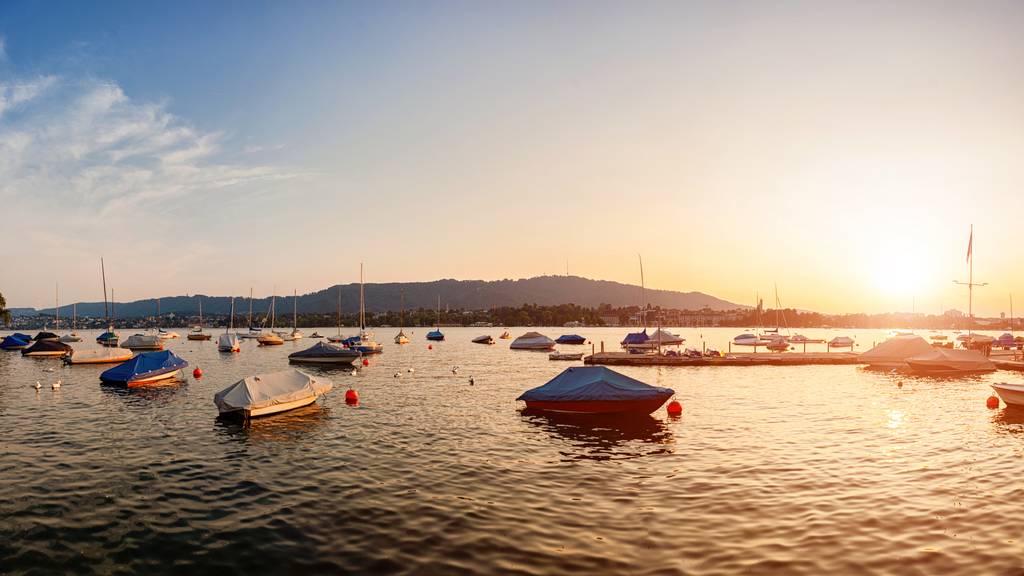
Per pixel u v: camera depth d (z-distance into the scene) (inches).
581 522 609.0
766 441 987.3
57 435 1053.2
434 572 499.8
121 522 623.8
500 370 2346.2
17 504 681.0
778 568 499.2
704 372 2213.3
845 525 594.9
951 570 494.9
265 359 3093.0
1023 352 2625.5
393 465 841.5
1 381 1929.1
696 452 912.9
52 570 518.0
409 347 4483.3
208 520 627.2
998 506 651.5
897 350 2429.9
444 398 1498.5
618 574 490.9
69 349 3179.1
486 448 944.9
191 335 5792.3
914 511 635.5
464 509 651.5
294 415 1239.5
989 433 1051.9
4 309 4106.8
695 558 520.1
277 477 783.1
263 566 519.5
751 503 663.1
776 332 5930.1
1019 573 488.7
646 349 3260.3
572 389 1264.8
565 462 855.1
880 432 1059.9
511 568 504.1
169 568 519.5
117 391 1657.2
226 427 1120.2
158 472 811.4
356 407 1347.2
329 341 4269.2
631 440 1002.1
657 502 669.9
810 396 1540.4
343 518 627.8
